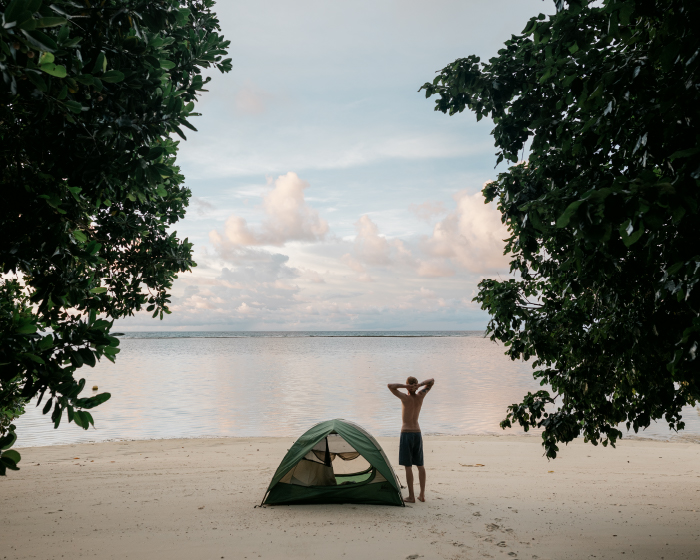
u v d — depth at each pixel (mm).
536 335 6492
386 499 8453
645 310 4879
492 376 38531
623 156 4504
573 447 14445
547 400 7145
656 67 4051
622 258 4723
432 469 11742
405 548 6355
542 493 9508
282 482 8555
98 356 3807
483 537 6805
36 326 3564
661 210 2771
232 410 21656
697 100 3346
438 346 117750
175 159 6711
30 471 11219
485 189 7031
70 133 3930
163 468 11594
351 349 98625
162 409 21953
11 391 6863
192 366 49688
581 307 6066
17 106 3734
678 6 3199
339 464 9359
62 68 2895
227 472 11203
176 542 6594
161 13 4062
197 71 5285
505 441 15289
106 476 10750
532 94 6117
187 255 7602
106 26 3938
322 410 21578
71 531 7043
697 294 3199
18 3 2662
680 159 3664
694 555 6125
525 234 5598
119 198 4684
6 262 3959
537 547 6410
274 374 39844
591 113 4559
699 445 14922
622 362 5613
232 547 6406
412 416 8875
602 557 6051
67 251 4219
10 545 6484
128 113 3977
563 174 5504
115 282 7270
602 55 4238
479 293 7520
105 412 21188
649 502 8891
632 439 15828
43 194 3928
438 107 6820
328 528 7168
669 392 5602
